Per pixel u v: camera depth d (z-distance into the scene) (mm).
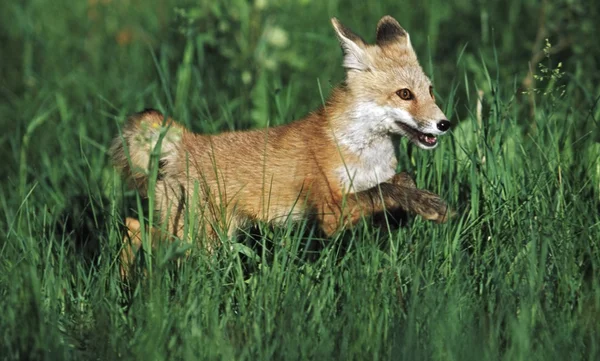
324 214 10812
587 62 15070
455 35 17453
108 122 14828
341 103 11102
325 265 9695
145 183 11672
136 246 10531
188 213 10852
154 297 8953
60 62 18641
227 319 8898
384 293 9008
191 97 15297
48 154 14664
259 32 15727
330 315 8883
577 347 8227
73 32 20281
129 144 11359
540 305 8680
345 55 11219
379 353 8281
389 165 11320
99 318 8750
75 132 14688
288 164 11094
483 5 17281
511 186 10711
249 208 11234
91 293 9609
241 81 15516
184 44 17031
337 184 11000
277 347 8375
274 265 9422
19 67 18750
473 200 10445
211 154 11328
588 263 9578
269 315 8797
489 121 11430
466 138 12125
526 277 9195
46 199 12695
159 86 16344
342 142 10984
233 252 10086
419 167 11695
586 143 11727
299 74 16938
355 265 9461
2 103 17156
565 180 10727
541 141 11352
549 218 9961
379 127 11031
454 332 8203
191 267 9570
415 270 9242
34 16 20766
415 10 18891
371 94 11000
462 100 15375
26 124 15516
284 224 11234
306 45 18031
